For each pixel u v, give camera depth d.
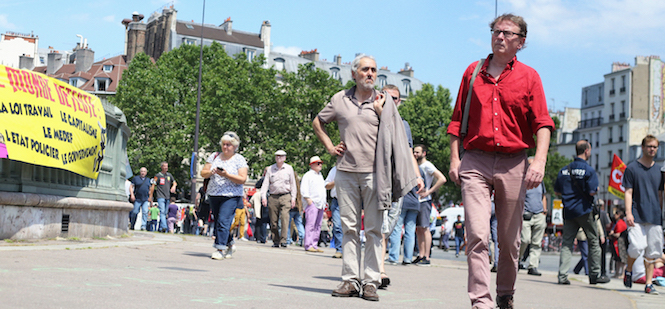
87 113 9.81
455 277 8.89
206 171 8.64
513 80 4.20
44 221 8.67
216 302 4.09
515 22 4.22
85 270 5.45
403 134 5.31
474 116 4.26
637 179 8.23
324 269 8.41
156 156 53.44
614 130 82.62
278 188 14.28
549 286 8.38
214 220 8.80
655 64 80.50
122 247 8.73
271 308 4.00
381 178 5.14
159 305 3.78
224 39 79.88
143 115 54.78
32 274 4.85
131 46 81.62
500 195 4.24
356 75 5.27
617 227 12.67
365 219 5.25
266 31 83.44
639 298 7.23
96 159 10.17
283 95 56.81
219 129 54.88
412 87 97.50
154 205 24.19
